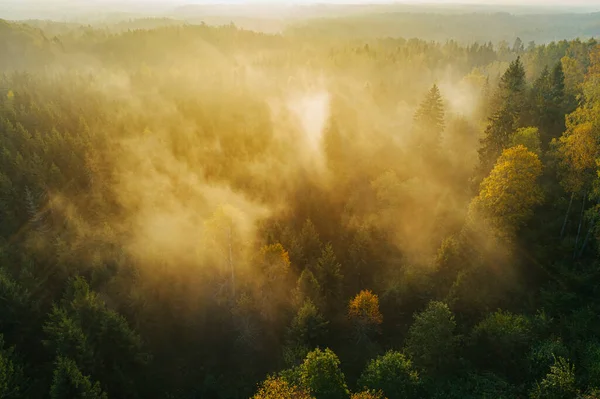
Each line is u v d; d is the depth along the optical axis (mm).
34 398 45906
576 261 51125
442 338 43625
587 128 46656
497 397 39031
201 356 59875
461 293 51531
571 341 41688
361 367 52219
